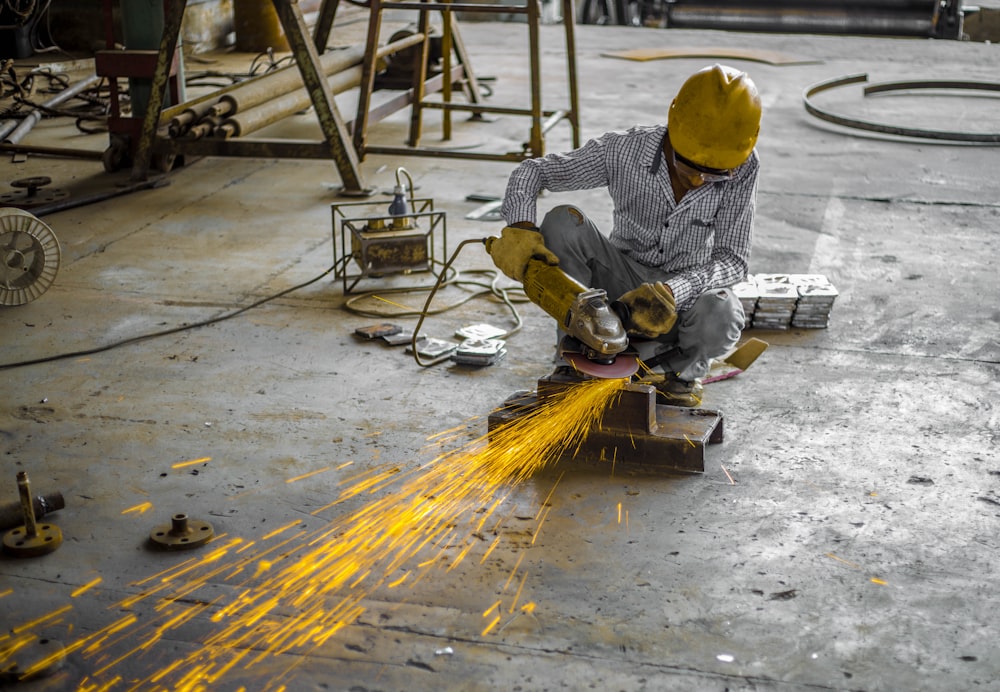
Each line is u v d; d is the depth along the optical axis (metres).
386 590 2.96
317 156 7.00
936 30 15.91
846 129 9.47
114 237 6.13
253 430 3.88
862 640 2.77
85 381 4.26
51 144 8.27
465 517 3.33
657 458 3.63
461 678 2.61
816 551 3.16
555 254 3.76
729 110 3.19
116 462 3.64
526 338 4.79
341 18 15.56
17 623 2.80
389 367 4.45
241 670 2.63
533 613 2.86
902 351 4.70
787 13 16.00
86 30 11.93
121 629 2.78
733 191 3.56
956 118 10.05
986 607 2.91
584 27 15.58
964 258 6.02
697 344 3.73
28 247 4.99
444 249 5.57
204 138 7.15
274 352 4.59
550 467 3.64
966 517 3.36
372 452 3.74
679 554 3.14
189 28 12.31
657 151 3.54
